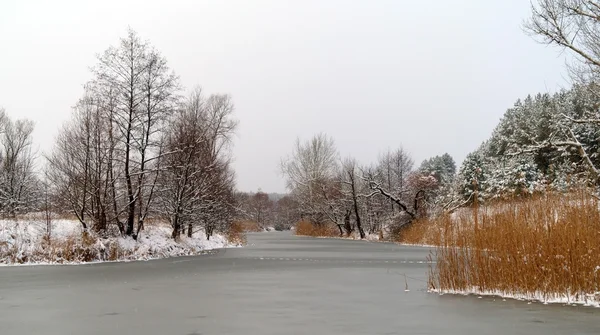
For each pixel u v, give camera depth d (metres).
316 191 70.88
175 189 34.25
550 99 47.72
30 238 25.56
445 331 9.36
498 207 15.09
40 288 15.66
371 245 44.44
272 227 117.94
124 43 29.39
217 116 42.31
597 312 10.94
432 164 100.25
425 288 15.32
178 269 21.80
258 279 18.03
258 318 10.67
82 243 25.92
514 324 9.85
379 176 70.31
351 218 69.19
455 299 13.00
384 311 11.39
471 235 14.43
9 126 44.91
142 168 30.16
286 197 120.31
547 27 18.23
